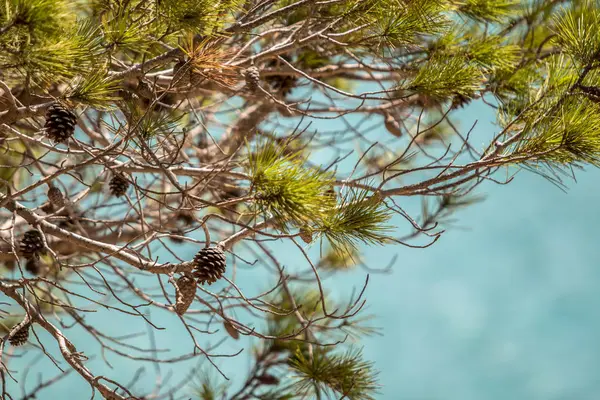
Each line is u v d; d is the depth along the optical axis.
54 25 9.75
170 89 10.09
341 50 10.59
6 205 10.12
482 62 10.44
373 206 9.97
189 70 10.05
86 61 9.91
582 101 10.09
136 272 10.43
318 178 9.86
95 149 10.14
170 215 10.78
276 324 10.76
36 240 10.10
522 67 10.53
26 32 9.73
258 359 10.71
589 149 10.02
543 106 10.14
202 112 10.80
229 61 10.16
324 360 10.52
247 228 9.89
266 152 9.85
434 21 10.27
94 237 10.69
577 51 10.15
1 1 9.72
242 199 9.87
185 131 9.98
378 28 10.24
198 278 9.92
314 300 10.82
